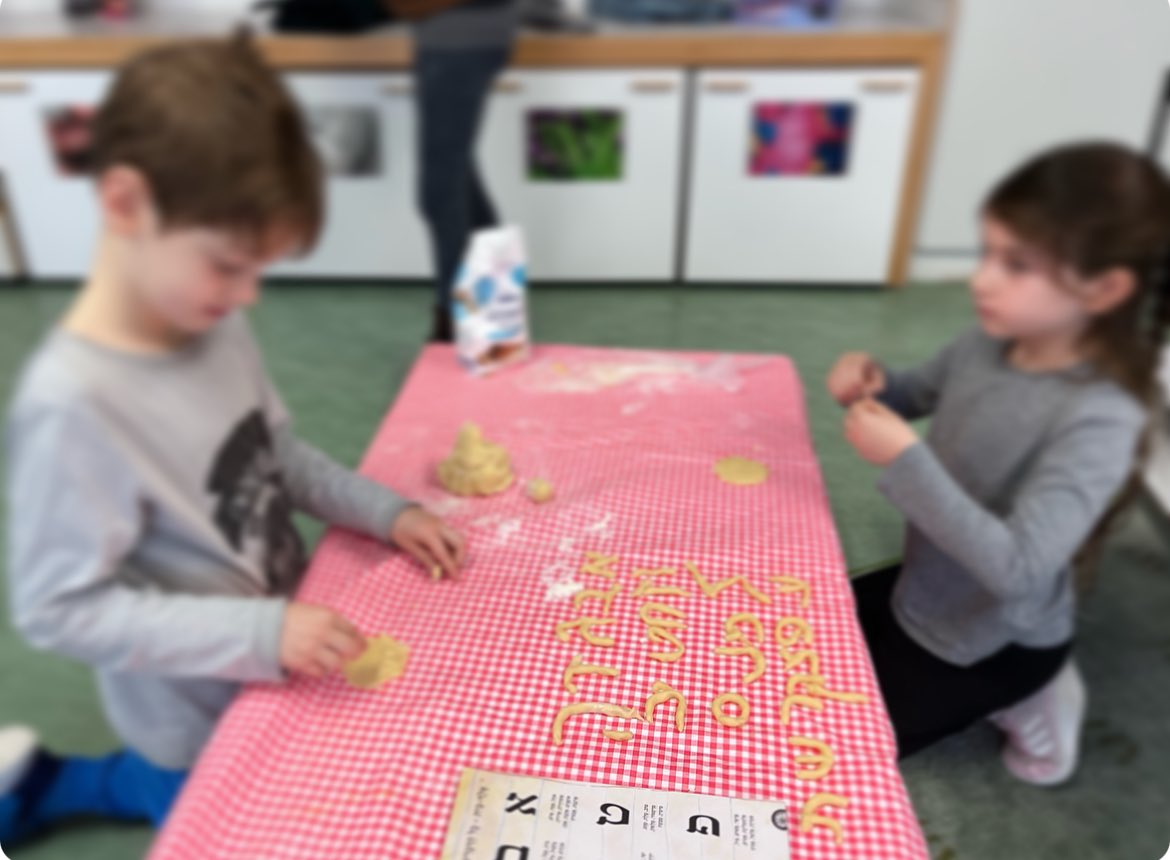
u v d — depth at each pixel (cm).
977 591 110
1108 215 83
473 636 85
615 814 68
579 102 257
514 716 77
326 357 246
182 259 68
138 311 75
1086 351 95
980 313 96
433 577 92
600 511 102
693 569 93
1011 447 101
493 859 65
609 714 77
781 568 93
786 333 257
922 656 117
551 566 94
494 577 93
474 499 105
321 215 74
